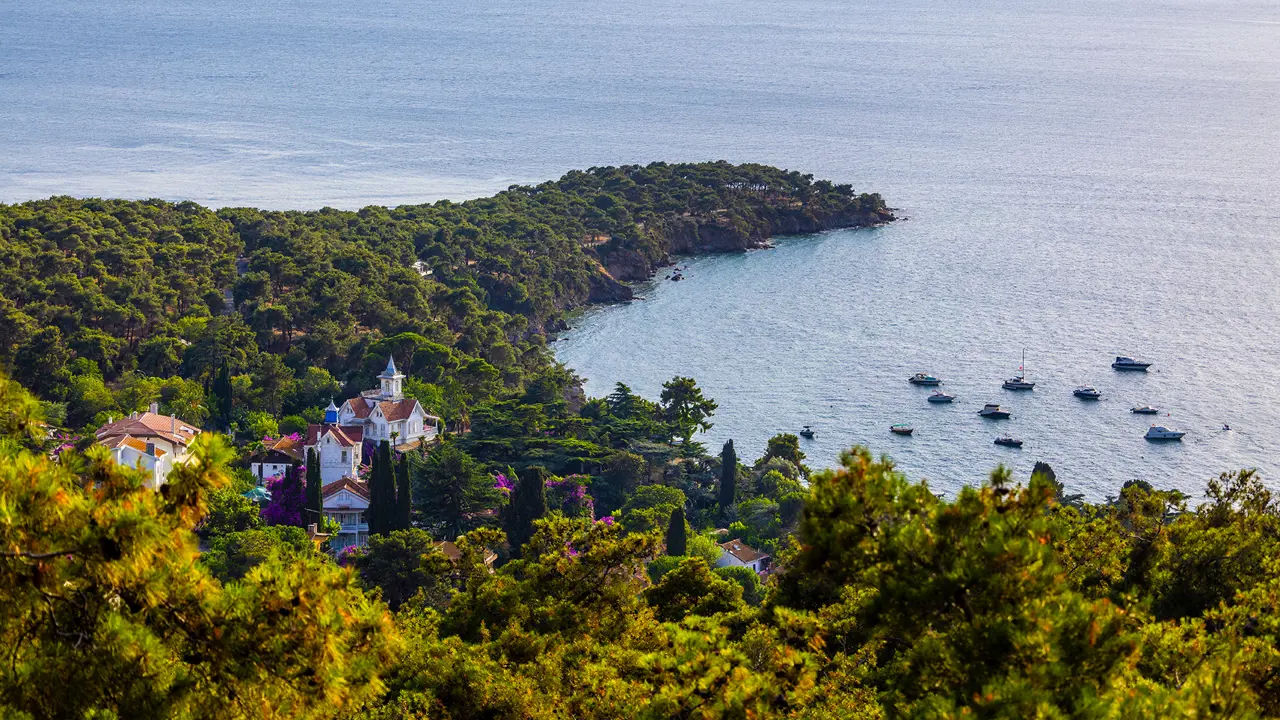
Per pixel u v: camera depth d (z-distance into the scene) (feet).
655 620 205.77
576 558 218.79
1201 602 177.68
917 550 102.89
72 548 82.23
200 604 87.66
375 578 372.17
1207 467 606.96
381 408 555.28
